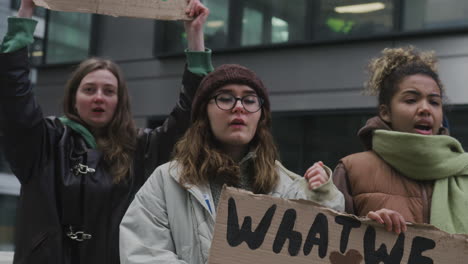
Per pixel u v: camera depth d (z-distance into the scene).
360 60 12.30
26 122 3.54
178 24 14.30
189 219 2.94
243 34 13.45
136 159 3.91
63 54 15.55
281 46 13.01
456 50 11.45
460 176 3.32
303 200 2.80
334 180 3.41
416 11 11.84
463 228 3.16
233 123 2.99
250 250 2.76
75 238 3.57
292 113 12.88
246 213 2.78
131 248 2.89
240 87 3.02
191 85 3.89
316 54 12.75
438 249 2.80
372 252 2.79
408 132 3.37
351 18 12.43
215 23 13.76
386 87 3.48
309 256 2.77
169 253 2.87
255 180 3.05
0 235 20.34
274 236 2.77
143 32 14.66
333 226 2.80
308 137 12.80
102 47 15.10
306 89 12.80
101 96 3.86
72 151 3.73
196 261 2.89
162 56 14.27
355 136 12.31
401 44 11.95
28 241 3.53
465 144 11.22
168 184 3.02
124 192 3.74
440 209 3.20
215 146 3.10
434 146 3.24
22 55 3.57
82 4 3.70
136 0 3.77
